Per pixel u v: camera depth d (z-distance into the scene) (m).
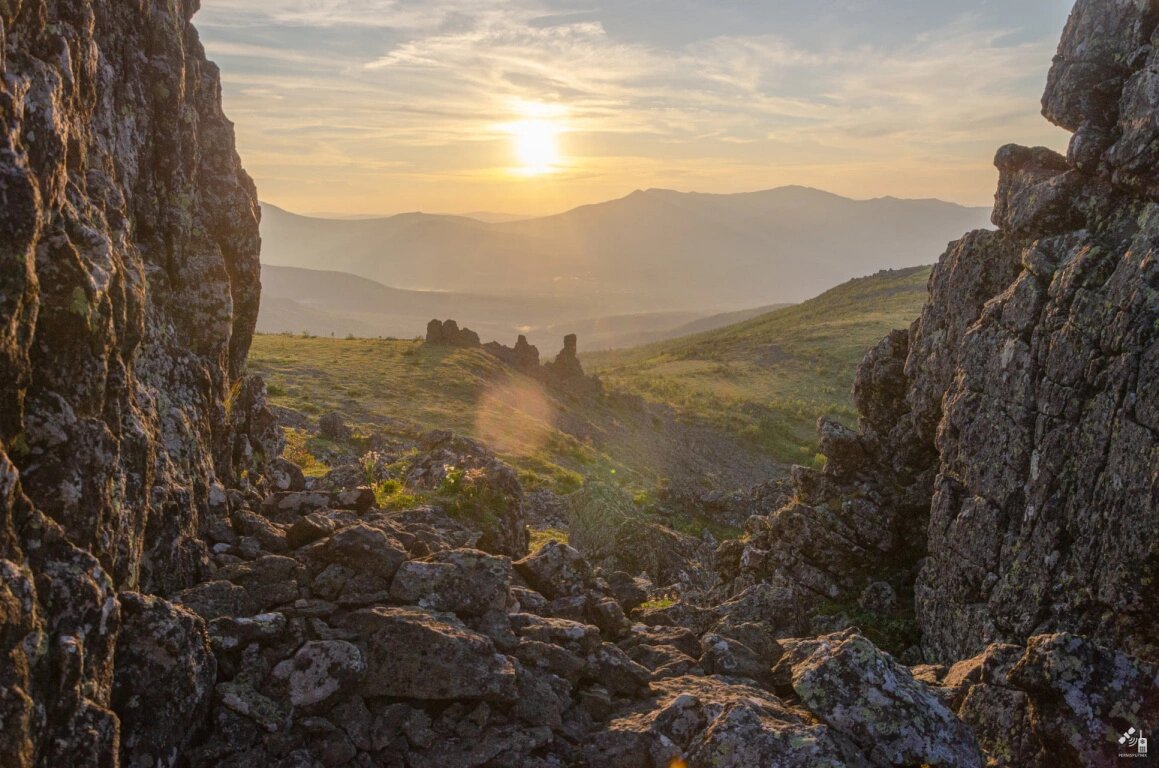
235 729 9.73
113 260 9.84
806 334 129.62
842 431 25.91
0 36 8.02
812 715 11.52
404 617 11.21
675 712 11.38
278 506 16.14
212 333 14.78
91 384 9.08
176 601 10.91
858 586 23.89
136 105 13.20
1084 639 11.57
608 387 89.94
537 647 12.10
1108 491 15.88
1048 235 20.23
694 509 45.91
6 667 7.02
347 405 54.78
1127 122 18.53
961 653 19.05
